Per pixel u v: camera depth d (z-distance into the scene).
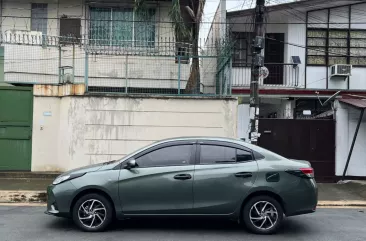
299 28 16.27
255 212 6.53
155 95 11.62
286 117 14.79
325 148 12.53
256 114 10.31
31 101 11.84
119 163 6.58
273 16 16.34
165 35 14.86
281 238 6.40
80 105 11.54
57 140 11.81
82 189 6.44
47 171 11.71
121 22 14.98
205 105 11.66
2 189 9.77
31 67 13.38
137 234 6.47
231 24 15.62
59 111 11.84
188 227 6.98
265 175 6.46
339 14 16.27
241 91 15.48
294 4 15.90
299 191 6.47
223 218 6.53
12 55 13.30
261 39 10.32
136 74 13.27
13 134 11.75
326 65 16.14
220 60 12.38
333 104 12.89
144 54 12.56
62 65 13.67
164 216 6.47
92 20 14.66
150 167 6.51
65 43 13.91
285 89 15.49
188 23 14.17
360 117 11.83
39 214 7.88
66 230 6.65
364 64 16.14
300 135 12.52
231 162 6.56
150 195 6.42
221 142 6.69
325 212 8.76
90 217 6.52
